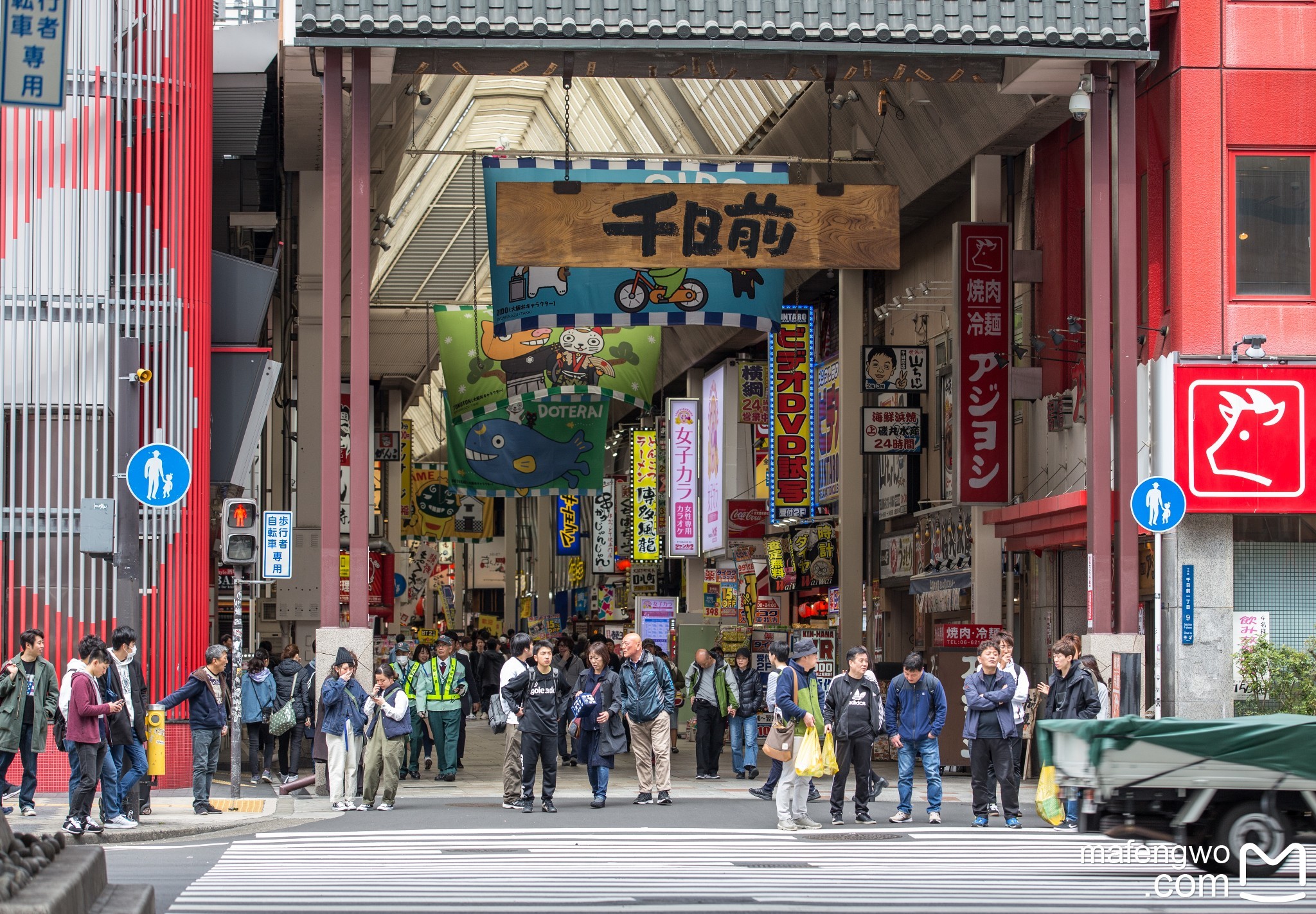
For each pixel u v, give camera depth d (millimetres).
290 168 28078
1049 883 11508
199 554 20031
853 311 32156
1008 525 24094
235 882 11297
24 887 5641
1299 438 19734
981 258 24906
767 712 30750
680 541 39938
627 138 36844
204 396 20406
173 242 19953
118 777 15281
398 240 42406
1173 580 19859
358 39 19516
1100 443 20047
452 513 54000
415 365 48875
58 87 9391
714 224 21547
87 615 19359
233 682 18844
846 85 26734
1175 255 20188
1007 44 19938
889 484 31344
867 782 16312
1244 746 11602
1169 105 20453
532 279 24391
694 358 43281
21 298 19547
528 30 19609
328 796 19344
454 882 11320
